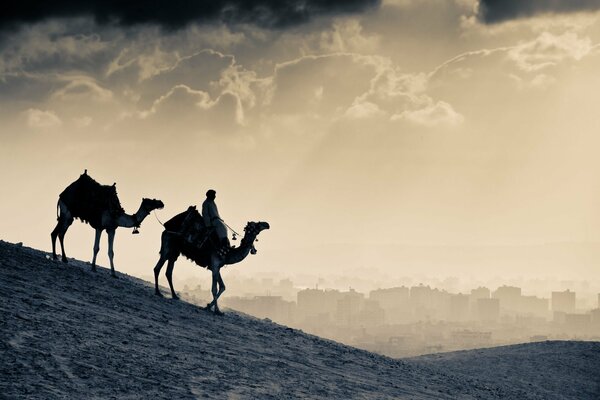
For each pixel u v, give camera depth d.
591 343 78.06
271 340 44.72
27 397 25.97
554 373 64.75
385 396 37.53
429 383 45.47
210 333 41.69
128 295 45.34
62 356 30.58
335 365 42.62
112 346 33.50
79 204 49.38
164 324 40.53
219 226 47.38
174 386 30.38
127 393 28.39
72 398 26.75
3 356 29.09
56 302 38.28
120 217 49.28
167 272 49.03
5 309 34.44
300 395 33.44
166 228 48.59
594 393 59.59
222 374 33.78
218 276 47.75
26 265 44.78
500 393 49.56
